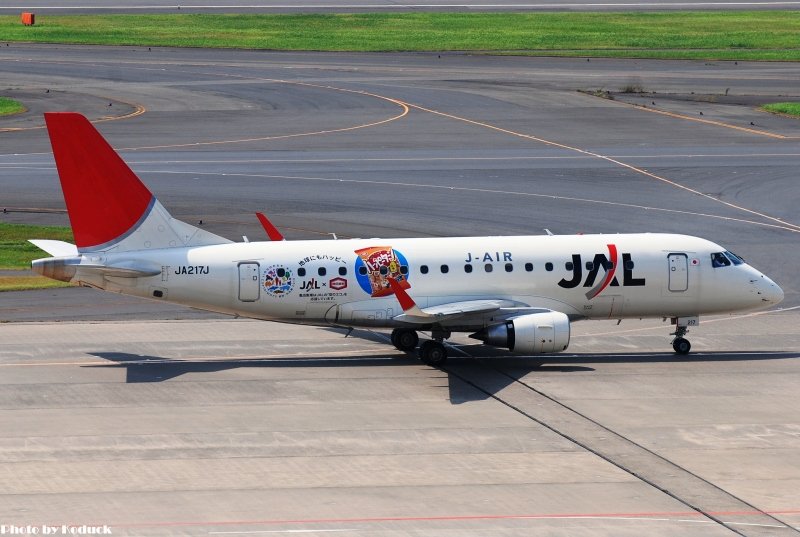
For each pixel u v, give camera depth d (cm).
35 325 19712
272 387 16175
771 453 13438
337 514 11369
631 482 12406
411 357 18075
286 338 19162
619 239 18375
